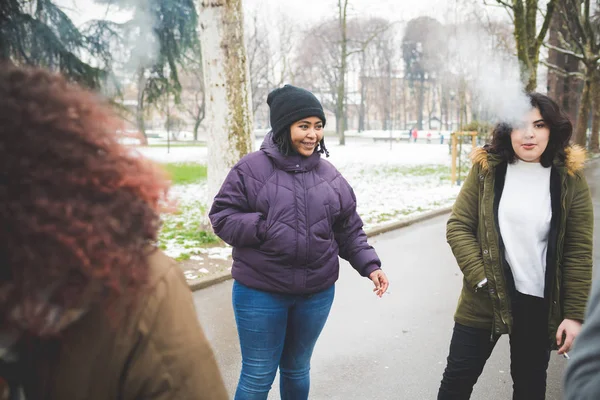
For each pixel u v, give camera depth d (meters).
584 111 22.97
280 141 2.54
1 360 0.90
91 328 0.94
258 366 2.55
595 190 12.56
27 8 9.89
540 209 2.39
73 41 10.59
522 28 11.90
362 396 3.55
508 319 2.42
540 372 2.55
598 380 0.97
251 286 2.51
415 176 18.80
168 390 1.00
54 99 0.94
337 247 2.65
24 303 0.85
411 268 6.74
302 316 2.59
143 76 13.73
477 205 2.55
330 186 2.58
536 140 2.35
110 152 0.97
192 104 57.44
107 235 0.90
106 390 0.97
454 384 2.59
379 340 4.47
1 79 0.90
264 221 2.47
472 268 2.45
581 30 21.38
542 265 2.42
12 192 0.86
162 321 0.99
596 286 1.06
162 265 1.04
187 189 14.98
